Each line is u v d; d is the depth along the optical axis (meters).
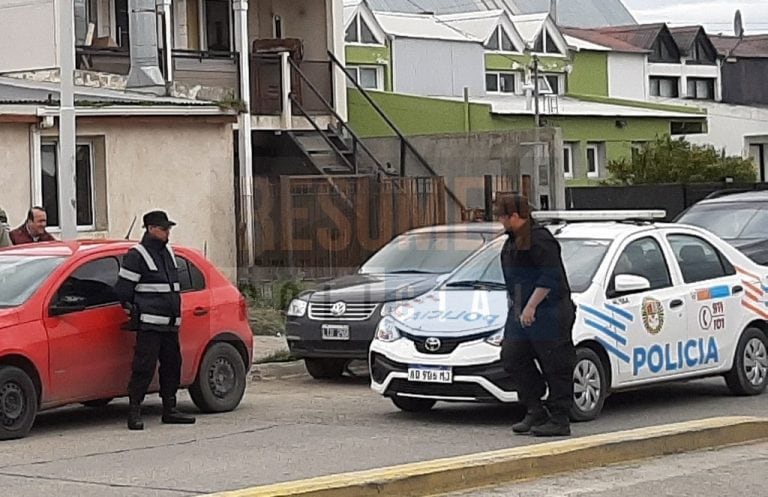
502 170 25.45
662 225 14.90
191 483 10.58
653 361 14.08
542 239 12.23
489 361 12.93
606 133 45.50
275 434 13.16
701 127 49.72
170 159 24.58
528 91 45.84
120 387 13.73
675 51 63.72
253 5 34.09
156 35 27.52
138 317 13.50
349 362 18.47
